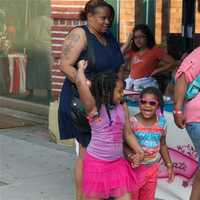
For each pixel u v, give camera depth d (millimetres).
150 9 9102
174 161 5852
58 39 9773
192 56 5246
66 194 6500
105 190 4746
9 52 11156
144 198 5223
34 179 7031
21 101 10914
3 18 11172
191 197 5441
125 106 4980
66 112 5363
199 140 5281
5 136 9211
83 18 5398
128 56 7590
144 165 5121
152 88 5176
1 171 7344
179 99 5273
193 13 8844
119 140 4797
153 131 5117
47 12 10211
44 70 10414
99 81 4754
